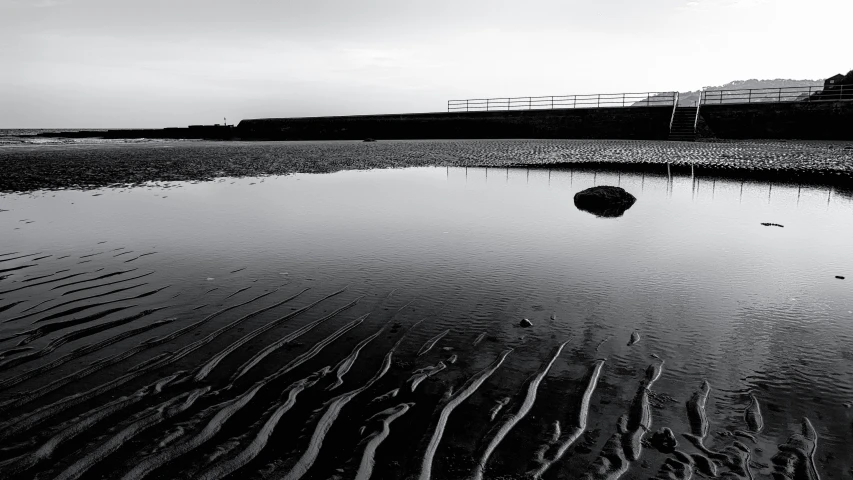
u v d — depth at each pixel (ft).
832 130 98.63
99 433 8.16
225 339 11.88
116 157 71.51
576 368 10.47
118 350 11.26
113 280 16.33
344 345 11.59
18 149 91.81
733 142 96.78
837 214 27.84
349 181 44.21
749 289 15.49
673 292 15.21
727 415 8.70
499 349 11.38
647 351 11.25
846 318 13.11
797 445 7.82
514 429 8.33
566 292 15.19
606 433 8.20
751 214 28.02
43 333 12.16
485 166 58.90
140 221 25.88
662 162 61.62
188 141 148.66
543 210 29.37
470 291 15.29
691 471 7.26
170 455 7.65
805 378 9.98
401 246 20.72
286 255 19.35
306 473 7.29
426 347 11.48
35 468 7.31
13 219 26.30
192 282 16.15
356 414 8.79
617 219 26.61
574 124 119.65
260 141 142.41
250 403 9.13
